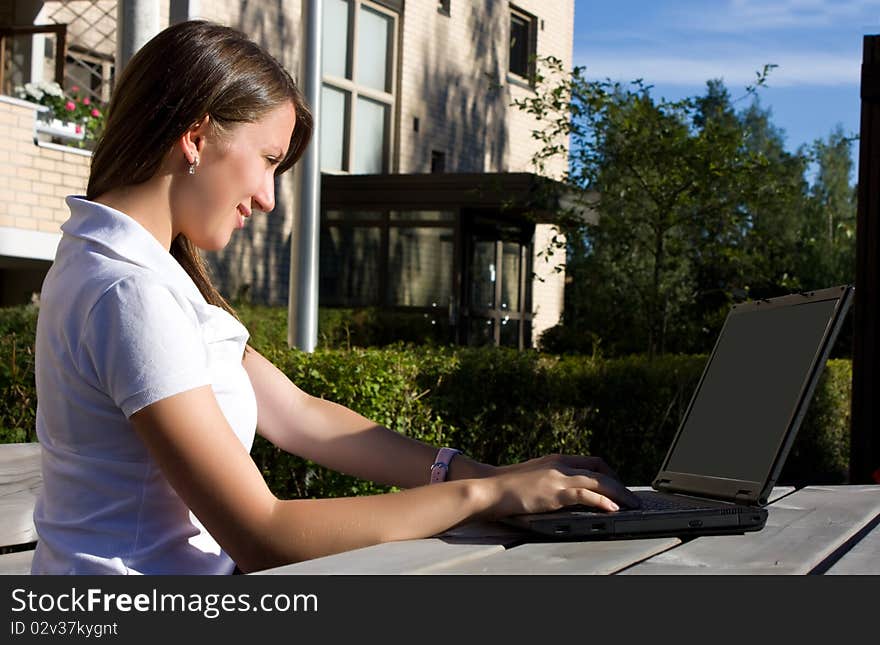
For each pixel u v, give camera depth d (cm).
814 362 150
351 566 118
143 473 136
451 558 124
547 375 602
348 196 1412
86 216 138
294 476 455
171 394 128
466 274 1409
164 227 145
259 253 1325
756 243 948
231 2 1267
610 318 1265
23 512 191
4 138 908
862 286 613
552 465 174
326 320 1341
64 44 1129
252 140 146
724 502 159
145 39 399
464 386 545
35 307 662
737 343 179
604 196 901
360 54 1525
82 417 134
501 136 1798
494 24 1778
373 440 184
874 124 615
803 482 877
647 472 683
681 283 993
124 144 142
